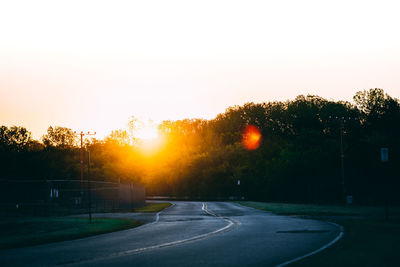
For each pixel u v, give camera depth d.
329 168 65.19
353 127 75.44
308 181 67.56
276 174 72.19
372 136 63.12
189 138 123.94
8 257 13.09
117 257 12.41
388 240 15.29
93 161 98.81
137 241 16.69
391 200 53.84
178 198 88.81
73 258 12.45
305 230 19.52
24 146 93.31
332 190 61.66
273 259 11.39
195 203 64.56
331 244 14.31
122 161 105.81
